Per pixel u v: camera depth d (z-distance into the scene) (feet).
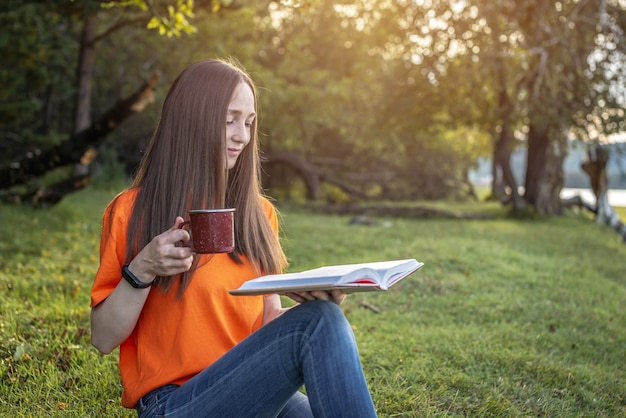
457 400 11.10
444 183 91.30
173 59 55.42
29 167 31.12
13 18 40.11
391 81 60.39
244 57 57.36
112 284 6.44
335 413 5.77
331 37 74.69
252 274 6.93
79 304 15.83
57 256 23.50
